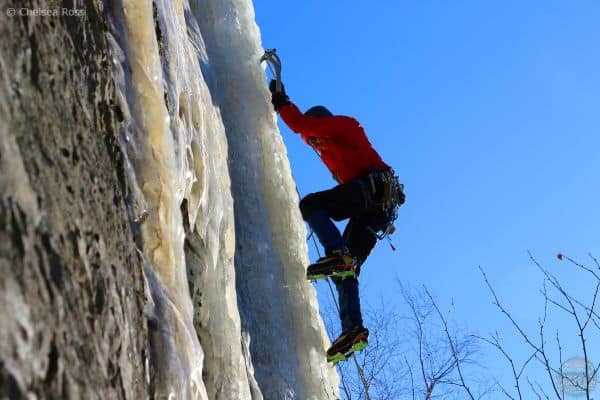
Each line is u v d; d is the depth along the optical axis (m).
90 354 2.56
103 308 2.75
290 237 6.91
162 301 3.44
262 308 6.44
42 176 2.56
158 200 3.75
